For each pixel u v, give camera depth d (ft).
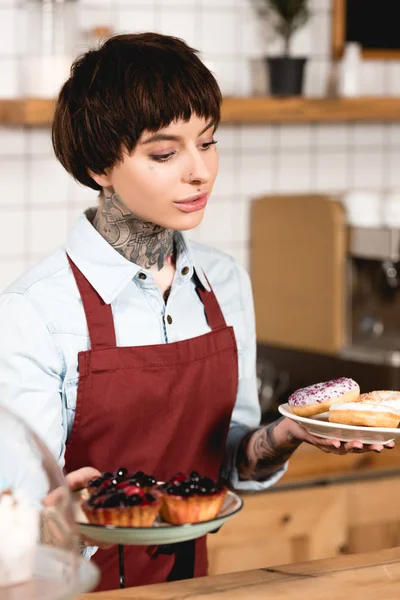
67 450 6.10
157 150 5.65
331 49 12.94
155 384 6.17
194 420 6.39
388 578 4.91
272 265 12.75
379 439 5.47
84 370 5.99
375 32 13.16
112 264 6.16
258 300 12.94
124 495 4.95
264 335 12.97
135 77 5.57
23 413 5.83
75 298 6.11
